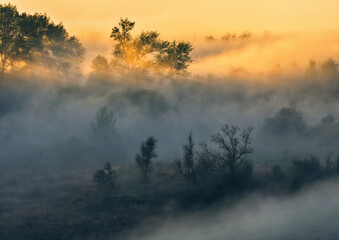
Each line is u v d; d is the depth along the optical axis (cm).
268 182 3059
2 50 7038
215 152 3862
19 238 2405
